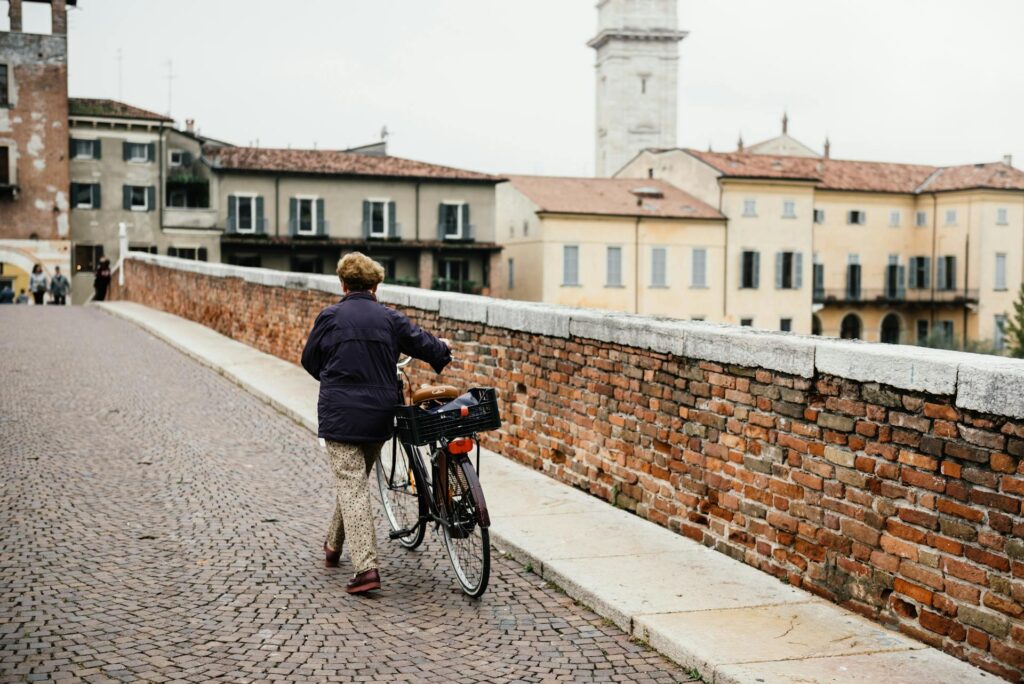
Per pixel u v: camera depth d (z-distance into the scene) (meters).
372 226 52.75
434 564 6.46
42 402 12.17
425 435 5.71
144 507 7.66
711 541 6.58
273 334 16.94
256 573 6.13
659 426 7.17
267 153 53.41
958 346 63.31
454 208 53.91
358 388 5.79
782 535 5.91
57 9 49.81
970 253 63.84
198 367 15.96
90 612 5.35
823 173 64.06
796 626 5.09
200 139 53.19
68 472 8.72
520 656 4.90
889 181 65.62
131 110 52.09
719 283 57.78
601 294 55.56
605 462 7.88
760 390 6.11
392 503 7.10
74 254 50.78
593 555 6.34
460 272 54.59
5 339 18.48
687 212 57.19
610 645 5.07
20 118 49.56
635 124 94.44
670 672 4.74
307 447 10.12
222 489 8.30
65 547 6.55
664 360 7.10
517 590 5.94
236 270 19.12
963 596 4.66
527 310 9.05
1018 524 4.38
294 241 51.38
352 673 4.64
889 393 5.10
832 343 5.62
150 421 11.28
